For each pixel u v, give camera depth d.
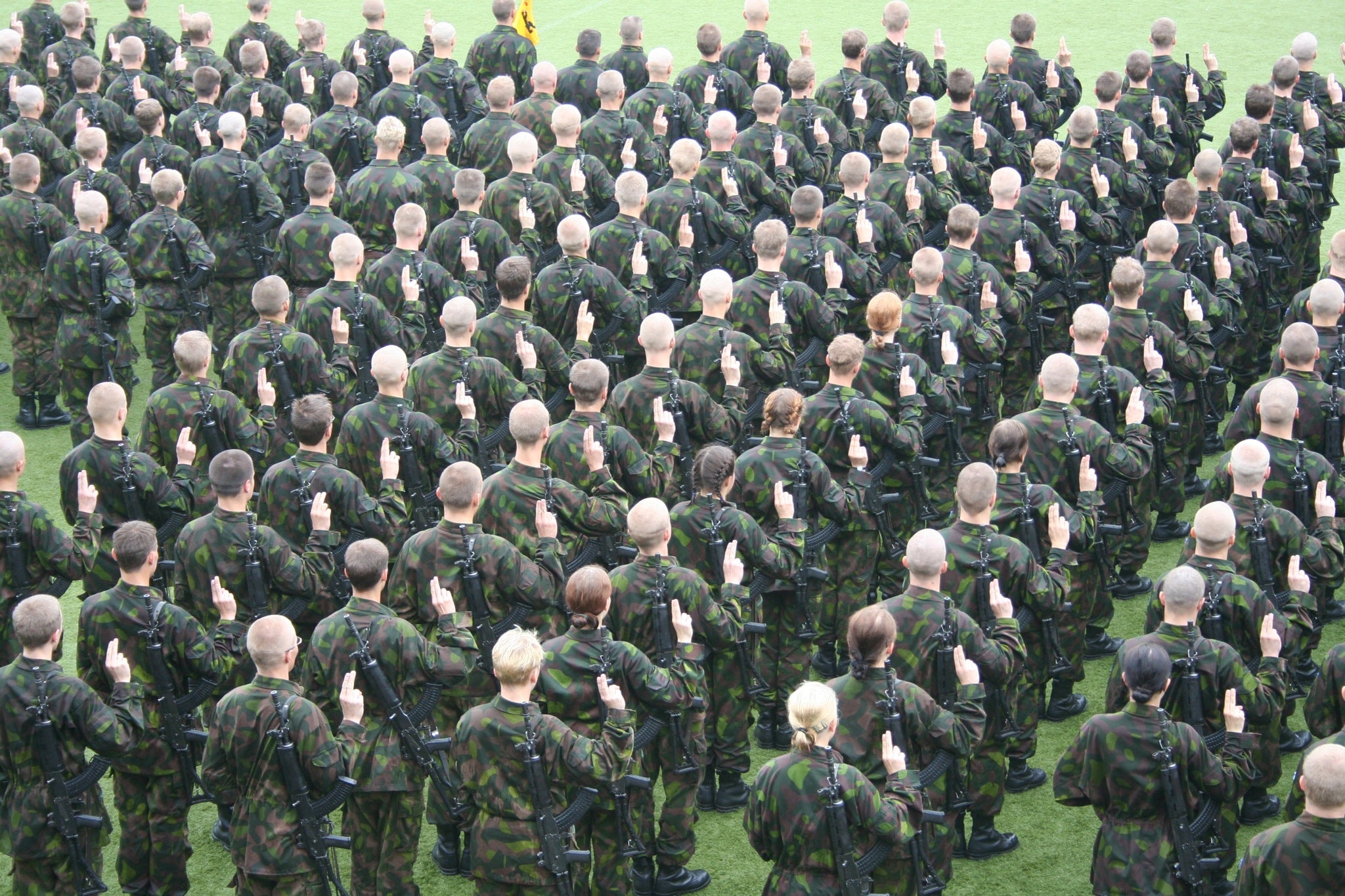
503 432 14.05
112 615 10.60
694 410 13.48
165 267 17.19
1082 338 13.55
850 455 12.70
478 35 32.22
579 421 12.69
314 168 16.88
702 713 10.64
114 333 16.91
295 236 16.88
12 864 11.68
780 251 15.20
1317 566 11.77
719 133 18.28
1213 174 17.31
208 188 18.16
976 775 11.00
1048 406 12.84
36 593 12.08
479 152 19.83
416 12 33.62
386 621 10.34
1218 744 10.12
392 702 10.26
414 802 10.48
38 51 25.64
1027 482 12.07
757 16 23.00
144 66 24.81
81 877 10.32
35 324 17.81
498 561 11.16
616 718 9.48
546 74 20.44
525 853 9.38
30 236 17.50
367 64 23.45
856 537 13.09
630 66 23.02
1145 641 10.09
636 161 20.12
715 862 11.45
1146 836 9.48
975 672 10.02
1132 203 19.06
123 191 18.67
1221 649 10.01
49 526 11.94
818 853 8.91
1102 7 33.06
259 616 11.46
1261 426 12.93
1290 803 9.59
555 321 15.80
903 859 9.47
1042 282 17.19
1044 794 12.16
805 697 8.88
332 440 14.85
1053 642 11.59
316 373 14.58
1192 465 16.22
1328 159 20.44
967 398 15.30
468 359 13.92
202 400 13.48
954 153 19.20
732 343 14.34
